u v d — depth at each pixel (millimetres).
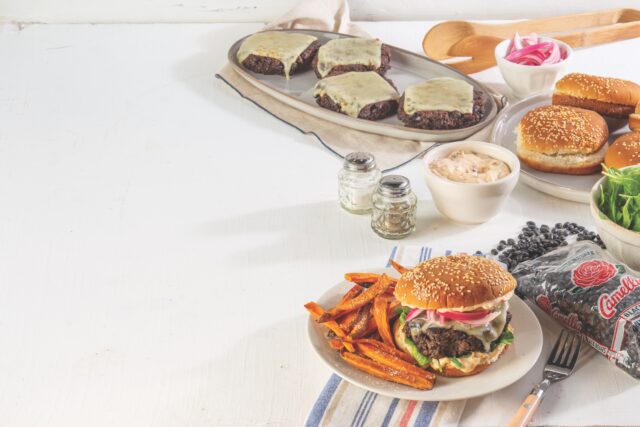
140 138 1485
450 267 1034
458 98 1445
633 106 1384
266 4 1912
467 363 1006
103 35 1852
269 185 1362
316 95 1528
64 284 1188
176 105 1577
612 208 1143
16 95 1617
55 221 1300
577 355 1051
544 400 1018
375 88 1496
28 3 1902
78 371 1071
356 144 1438
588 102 1400
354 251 1228
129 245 1251
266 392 1041
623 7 1897
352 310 1067
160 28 1887
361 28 1846
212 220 1293
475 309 1014
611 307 1041
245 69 1643
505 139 1403
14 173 1403
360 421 992
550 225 1258
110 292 1175
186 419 1017
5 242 1262
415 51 1736
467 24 1661
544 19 1713
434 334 1010
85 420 1019
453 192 1224
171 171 1401
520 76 1505
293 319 1126
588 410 1008
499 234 1248
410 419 991
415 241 1241
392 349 1032
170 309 1146
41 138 1491
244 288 1173
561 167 1320
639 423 996
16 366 1078
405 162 1388
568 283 1081
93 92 1626
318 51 1630
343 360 1031
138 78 1672
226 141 1471
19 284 1190
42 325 1129
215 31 1869
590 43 1711
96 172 1403
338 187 1342
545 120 1337
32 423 1017
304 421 1012
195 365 1072
